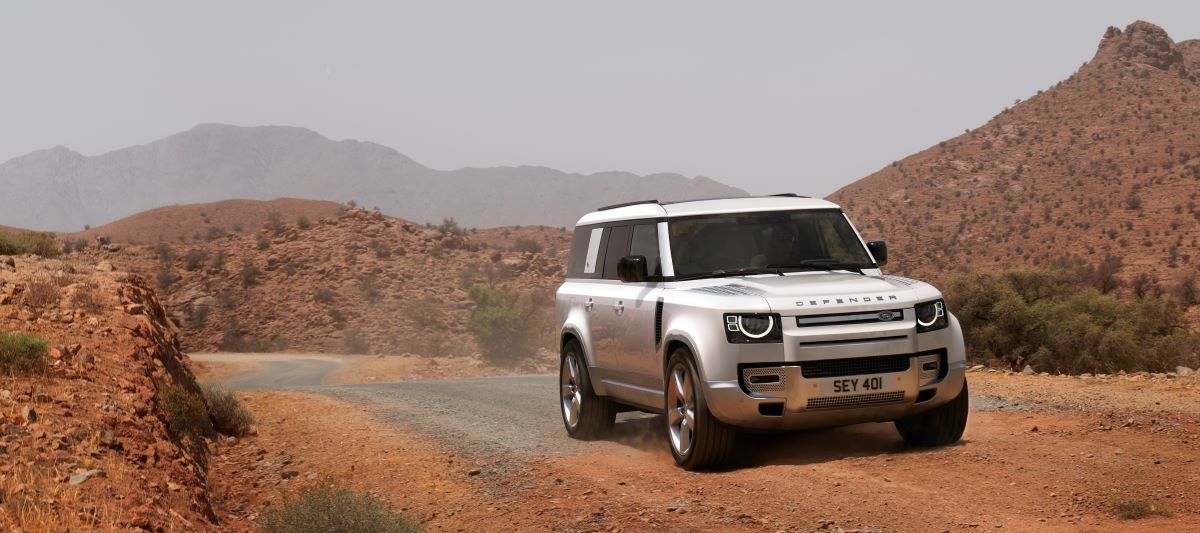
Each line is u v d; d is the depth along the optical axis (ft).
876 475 22.27
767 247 27.66
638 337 27.91
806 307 23.63
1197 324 197.26
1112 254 533.55
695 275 27.14
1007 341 124.26
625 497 22.57
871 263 27.86
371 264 422.82
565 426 34.63
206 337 372.99
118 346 36.45
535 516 21.97
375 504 22.25
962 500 19.58
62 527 17.72
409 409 43.75
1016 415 30.96
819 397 23.31
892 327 23.80
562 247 619.26
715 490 22.29
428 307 371.56
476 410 42.34
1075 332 118.21
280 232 485.56
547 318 240.53
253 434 38.96
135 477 22.63
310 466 31.55
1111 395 35.63
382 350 345.31
